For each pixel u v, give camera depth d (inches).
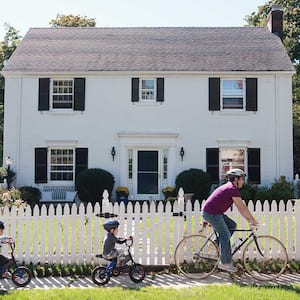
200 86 863.1
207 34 985.5
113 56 902.4
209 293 267.9
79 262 337.1
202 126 859.4
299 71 1464.1
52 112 865.5
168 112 863.1
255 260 341.1
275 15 991.6
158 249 336.5
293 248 351.9
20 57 897.5
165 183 857.5
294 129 1013.2
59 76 868.0
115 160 860.0
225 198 302.8
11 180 840.3
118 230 339.3
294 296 260.8
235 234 344.8
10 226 339.9
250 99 856.9
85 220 340.5
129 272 306.2
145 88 871.7
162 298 257.3
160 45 941.2
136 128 863.1
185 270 327.3
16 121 865.5
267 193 765.9
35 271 321.7
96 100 866.1
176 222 341.7
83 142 863.1
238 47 927.7
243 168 858.8
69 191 853.8
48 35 981.2
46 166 858.1
